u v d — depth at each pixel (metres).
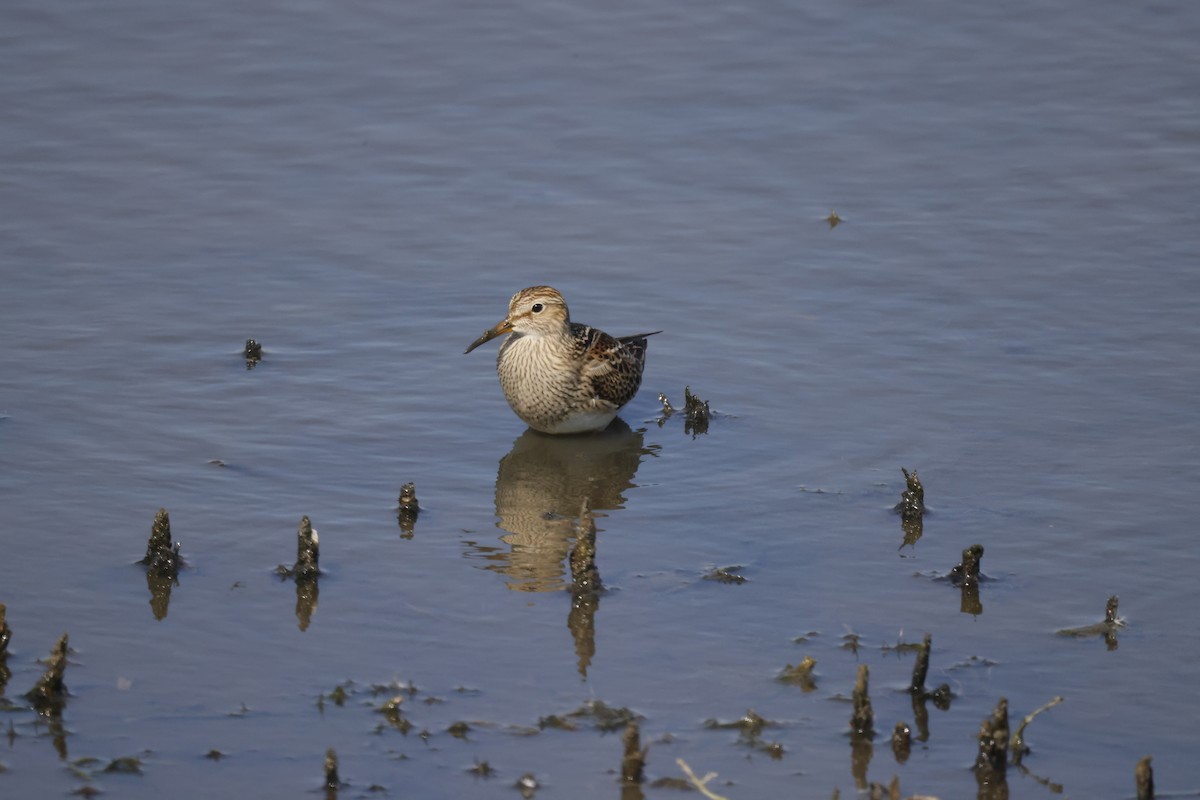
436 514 14.42
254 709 11.13
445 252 20.12
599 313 18.70
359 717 11.05
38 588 12.66
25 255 19.45
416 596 12.83
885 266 19.75
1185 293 18.86
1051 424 16.03
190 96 24.22
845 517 14.36
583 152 22.92
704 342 18.19
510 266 19.75
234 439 15.66
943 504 14.52
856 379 17.22
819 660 11.93
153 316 18.20
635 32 26.69
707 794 9.83
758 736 10.92
